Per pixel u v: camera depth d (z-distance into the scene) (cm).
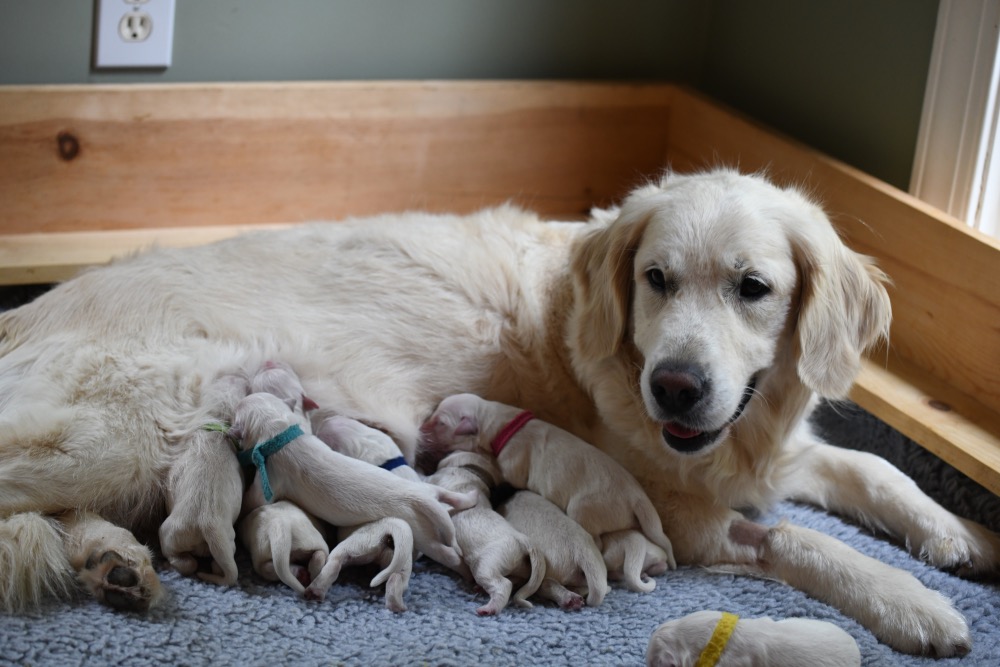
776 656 189
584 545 219
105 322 238
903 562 242
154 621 205
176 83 325
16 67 313
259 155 332
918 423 257
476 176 358
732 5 371
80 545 214
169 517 218
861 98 317
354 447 235
